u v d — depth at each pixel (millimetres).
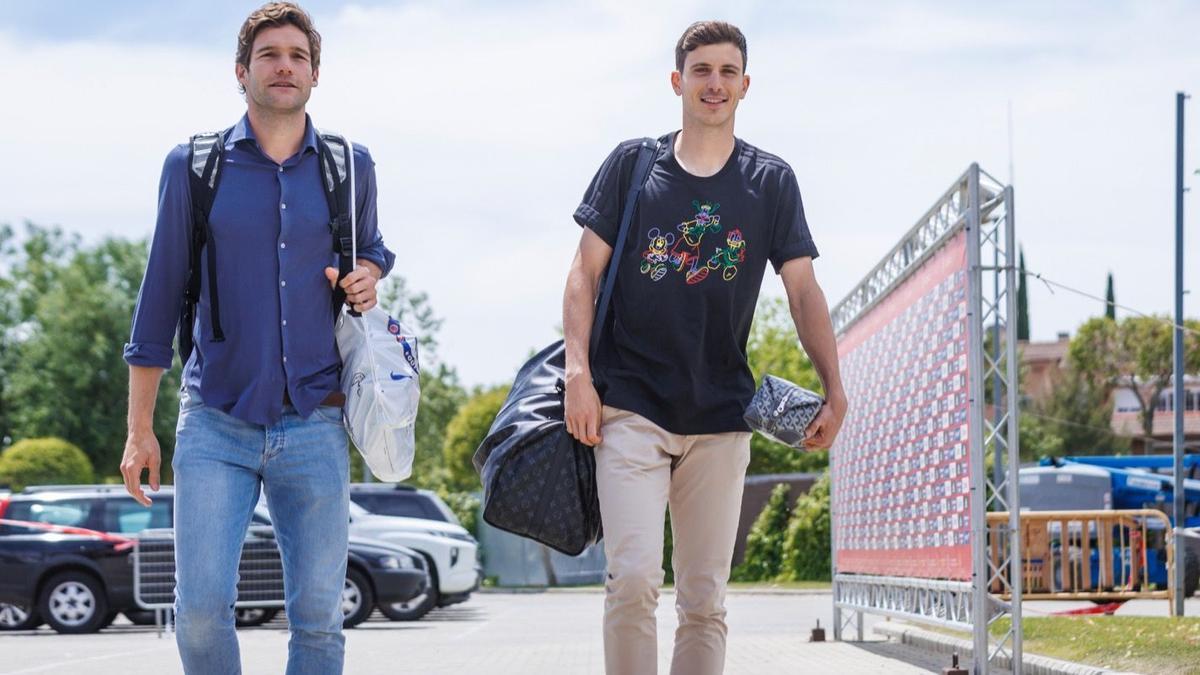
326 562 4801
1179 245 18594
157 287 4723
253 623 18344
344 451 4844
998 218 9164
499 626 18188
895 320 11508
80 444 63062
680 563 5336
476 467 5387
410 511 22406
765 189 5195
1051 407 62781
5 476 49062
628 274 5121
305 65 4738
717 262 5098
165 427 61062
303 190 4766
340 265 4812
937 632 13078
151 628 18828
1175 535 14312
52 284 73438
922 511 10570
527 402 5270
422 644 14359
